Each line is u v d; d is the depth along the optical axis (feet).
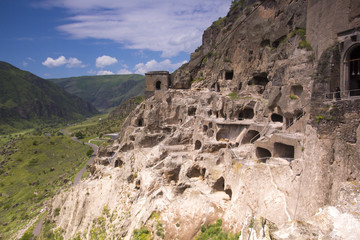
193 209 124.88
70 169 459.32
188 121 202.18
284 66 125.80
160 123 232.94
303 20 129.39
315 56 101.35
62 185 381.60
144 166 189.37
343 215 58.85
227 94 193.88
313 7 105.19
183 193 139.44
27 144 620.90
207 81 244.42
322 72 82.64
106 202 202.49
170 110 233.14
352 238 53.31
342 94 80.23
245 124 149.18
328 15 91.09
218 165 136.36
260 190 96.48
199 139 177.99
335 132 71.05
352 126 67.77
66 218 228.63
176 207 131.34
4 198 401.29
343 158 68.74
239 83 196.34
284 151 107.86
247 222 70.23
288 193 85.35
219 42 236.43
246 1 215.72
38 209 315.99
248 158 123.44
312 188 73.72
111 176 227.20
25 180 458.50
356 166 66.03
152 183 163.12
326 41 91.50
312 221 61.62
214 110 186.70
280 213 84.12
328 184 70.38
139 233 128.77
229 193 124.06
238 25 200.13
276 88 131.54
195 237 113.09
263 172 98.12
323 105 76.28
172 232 121.19
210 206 118.83
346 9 81.51
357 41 76.64
